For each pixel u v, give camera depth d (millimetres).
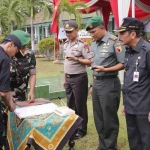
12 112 2686
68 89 3717
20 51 2934
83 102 3660
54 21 9539
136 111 2424
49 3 21078
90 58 3422
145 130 2434
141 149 2590
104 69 2816
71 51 3547
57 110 2570
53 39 15570
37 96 5375
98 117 3131
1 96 2250
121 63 2836
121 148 3377
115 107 3010
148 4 9961
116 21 6164
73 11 11500
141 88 2385
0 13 25000
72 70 3570
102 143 3156
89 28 2922
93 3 9797
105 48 2922
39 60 14656
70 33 3457
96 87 3021
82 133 3760
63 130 2396
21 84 3111
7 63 2186
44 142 2322
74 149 3211
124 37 2381
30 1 20531
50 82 7039
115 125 3045
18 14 22578
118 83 3018
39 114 2508
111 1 6184
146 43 2387
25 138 2336
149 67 2314
